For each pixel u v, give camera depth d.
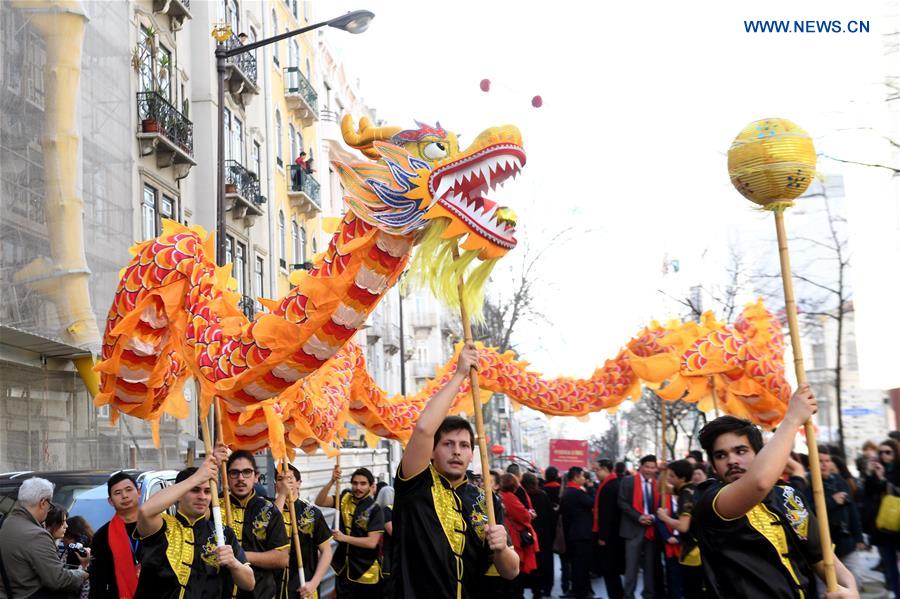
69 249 16.53
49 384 17.31
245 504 7.55
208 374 6.34
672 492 13.34
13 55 15.96
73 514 9.41
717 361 11.91
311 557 9.40
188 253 6.77
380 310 51.19
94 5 19.05
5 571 7.09
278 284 34.66
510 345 36.25
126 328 6.61
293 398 8.95
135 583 6.84
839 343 20.75
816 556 4.46
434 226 5.70
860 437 25.19
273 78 35.50
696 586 11.07
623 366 12.05
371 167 5.78
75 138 17.00
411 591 5.09
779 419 12.29
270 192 33.59
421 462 5.10
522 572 13.84
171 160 23.75
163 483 10.01
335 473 11.32
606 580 14.99
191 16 26.42
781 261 4.68
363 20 15.90
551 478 18.86
